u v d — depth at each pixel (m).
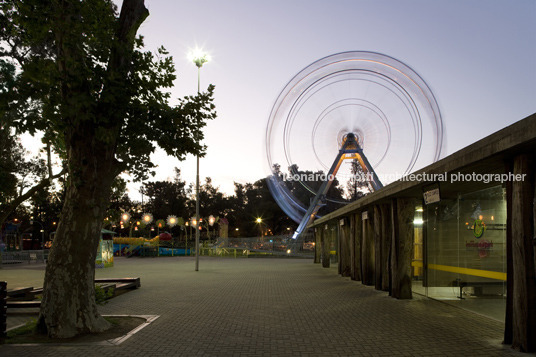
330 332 7.00
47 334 6.62
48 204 55.66
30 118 6.97
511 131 5.27
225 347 6.03
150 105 7.41
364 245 14.71
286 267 25.38
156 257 41.66
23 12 6.82
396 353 5.67
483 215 8.91
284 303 10.34
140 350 5.85
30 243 66.69
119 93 6.85
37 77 6.73
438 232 11.07
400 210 11.12
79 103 6.25
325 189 40.72
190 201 79.06
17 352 5.73
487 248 8.68
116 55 7.46
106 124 7.23
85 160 7.09
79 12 6.92
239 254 42.16
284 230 76.31
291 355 5.61
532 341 5.55
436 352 5.70
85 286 7.00
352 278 16.62
